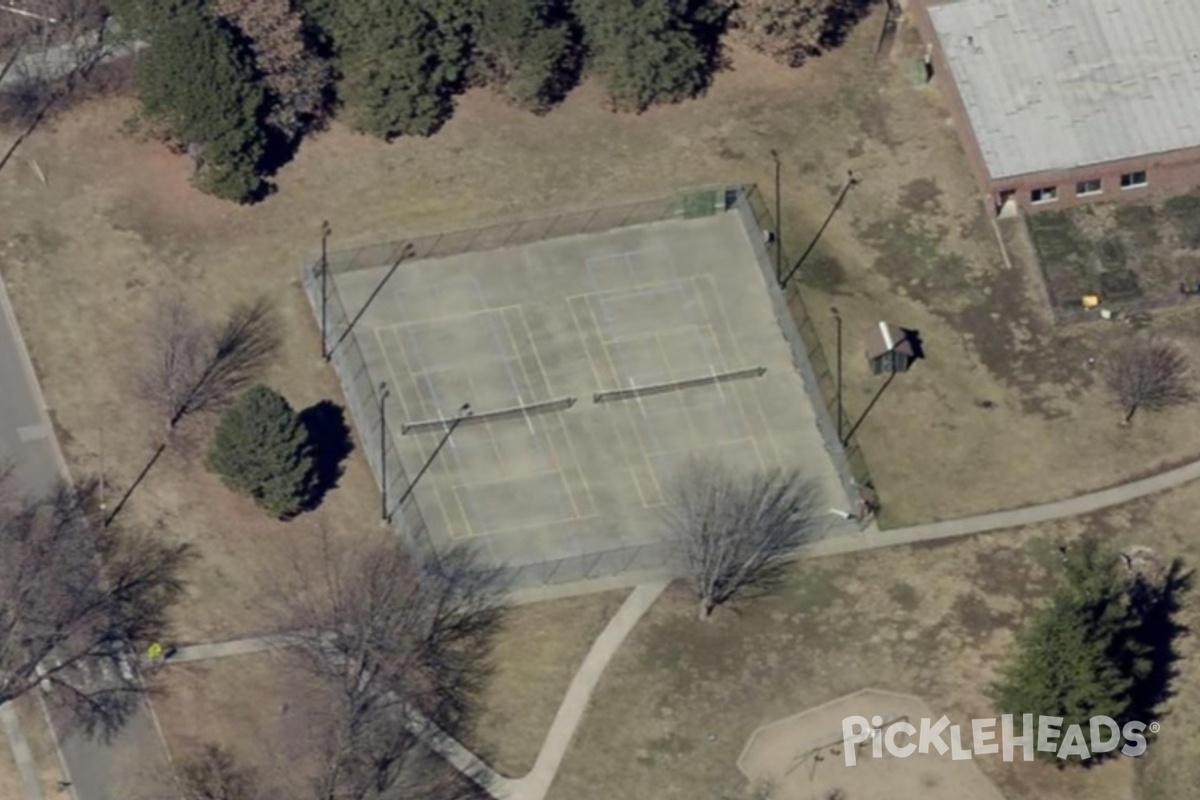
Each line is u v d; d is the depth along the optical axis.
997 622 176.75
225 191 194.00
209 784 172.25
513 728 173.75
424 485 183.12
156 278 191.88
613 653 176.25
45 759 173.88
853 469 182.88
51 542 180.38
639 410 185.88
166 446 185.00
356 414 186.12
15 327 189.88
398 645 174.88
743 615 177.62
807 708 173.75
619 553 179.88
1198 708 173.38
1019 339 188.38
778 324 189.25
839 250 192.38
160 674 176.38
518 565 179.50
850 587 178.38
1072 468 183.00
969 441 184.12
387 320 189.62
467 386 187.00
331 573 179.25
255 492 180.75
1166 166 192.50
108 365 188.12
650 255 192.38
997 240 192.50
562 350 188.25
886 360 186.25
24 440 185.50
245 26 193.38
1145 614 176.62
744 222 193.75
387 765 172.38
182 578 179.75
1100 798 170.38
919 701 173.88
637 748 172.62
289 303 190.75
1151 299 189.38
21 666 175.50
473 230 193.62
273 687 175.25
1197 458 183.25
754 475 182.88
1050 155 192.38
